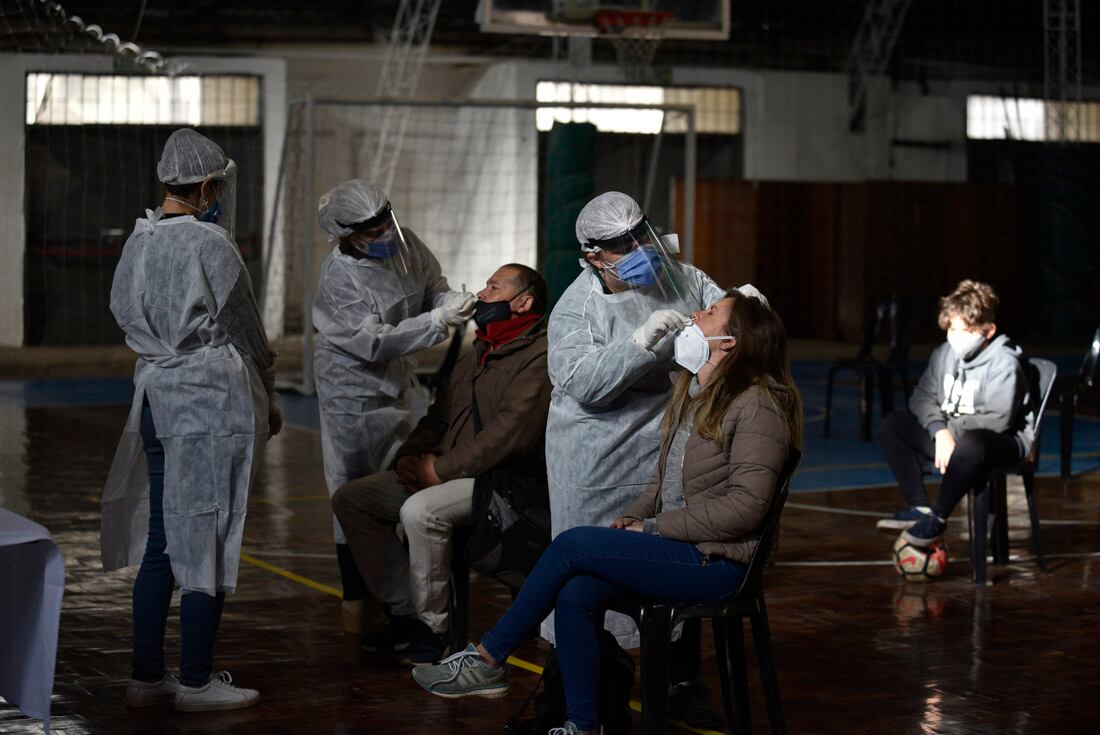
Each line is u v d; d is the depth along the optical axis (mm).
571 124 16203
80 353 17062
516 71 19656
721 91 20672
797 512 7547
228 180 4098
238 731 3916
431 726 3969
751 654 4758
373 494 4547
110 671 4504
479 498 4281
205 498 3949
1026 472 6074
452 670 4148
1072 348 18734
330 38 18859
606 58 20141
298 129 18453
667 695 3523
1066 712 4133
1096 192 20234
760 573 3531
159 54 17859
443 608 4500
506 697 4234
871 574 6035
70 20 15992
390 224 4707
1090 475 8812
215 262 3902
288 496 8023
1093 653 4789
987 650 4824
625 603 3516
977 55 21281
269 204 18703
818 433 10875
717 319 3551
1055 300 19719
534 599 3533
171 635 4957
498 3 14414
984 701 4242
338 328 4738
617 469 4039
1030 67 21375
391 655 4707
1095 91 21219
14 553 3326
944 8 21172
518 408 4289
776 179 20844
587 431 4023
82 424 11133
